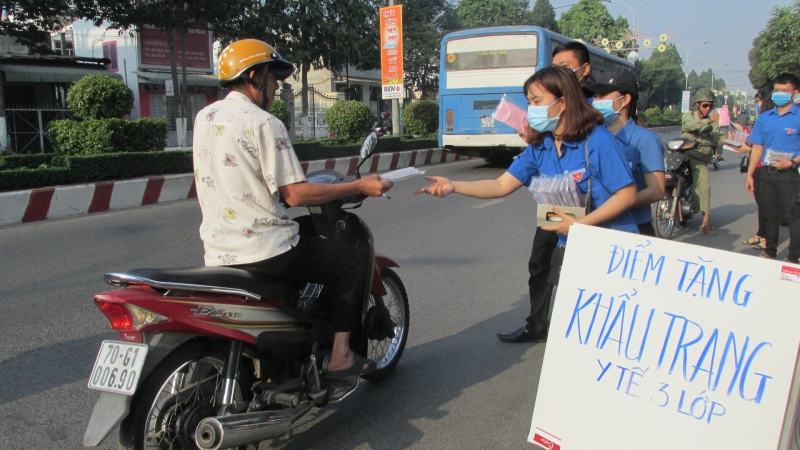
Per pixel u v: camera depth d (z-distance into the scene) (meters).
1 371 3.76
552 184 3.05
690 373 2.18
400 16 15.62
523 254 6.67
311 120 28.55
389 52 15.95
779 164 5.82
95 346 4.16
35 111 19.30
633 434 2.29
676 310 2.23
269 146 2.49
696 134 7.63
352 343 3.22
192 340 2.50
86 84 10.57
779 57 42.38
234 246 2.54
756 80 45.38
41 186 9.07
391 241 7.28
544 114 2.98
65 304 5.00
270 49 2.65
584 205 3.07
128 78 23.50
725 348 2.11
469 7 50.59
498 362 4.02
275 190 2.52
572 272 2.50
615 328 2.37
